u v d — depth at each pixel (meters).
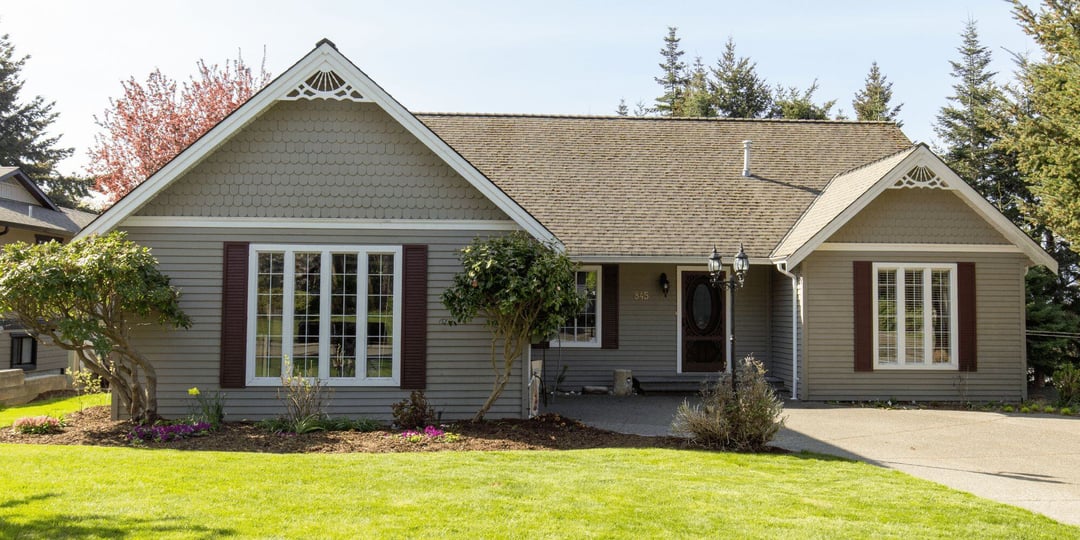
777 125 20.69
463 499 7.14
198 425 10.87
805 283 15.30
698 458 9.41
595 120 20.39
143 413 11.80
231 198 12.43
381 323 12.59
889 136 20.19
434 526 6.31
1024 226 26.95
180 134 31.41
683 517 6.72
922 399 15.41
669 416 13.23
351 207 12.55
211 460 8.70
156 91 31.67
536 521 6.51
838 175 17.91
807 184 18.09
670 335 16.94
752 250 15.81
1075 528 6.73
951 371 15.48
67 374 18.20
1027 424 12.74
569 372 16.69
